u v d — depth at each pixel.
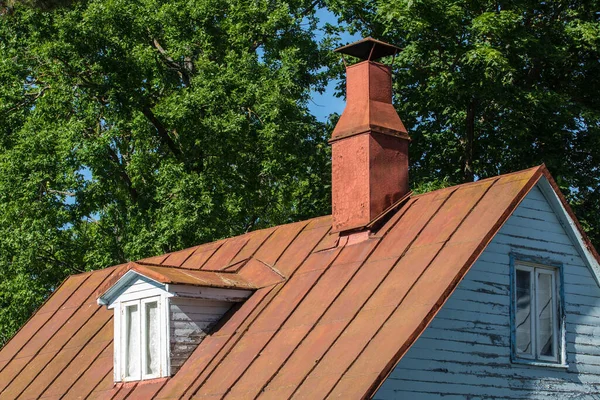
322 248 23.58
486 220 20.45
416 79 41.66
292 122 41.97
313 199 44.50
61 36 41.19
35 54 42.25
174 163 42.81
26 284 40.53
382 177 23.00
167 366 22.67
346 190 23.23
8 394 26.45
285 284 23.22
